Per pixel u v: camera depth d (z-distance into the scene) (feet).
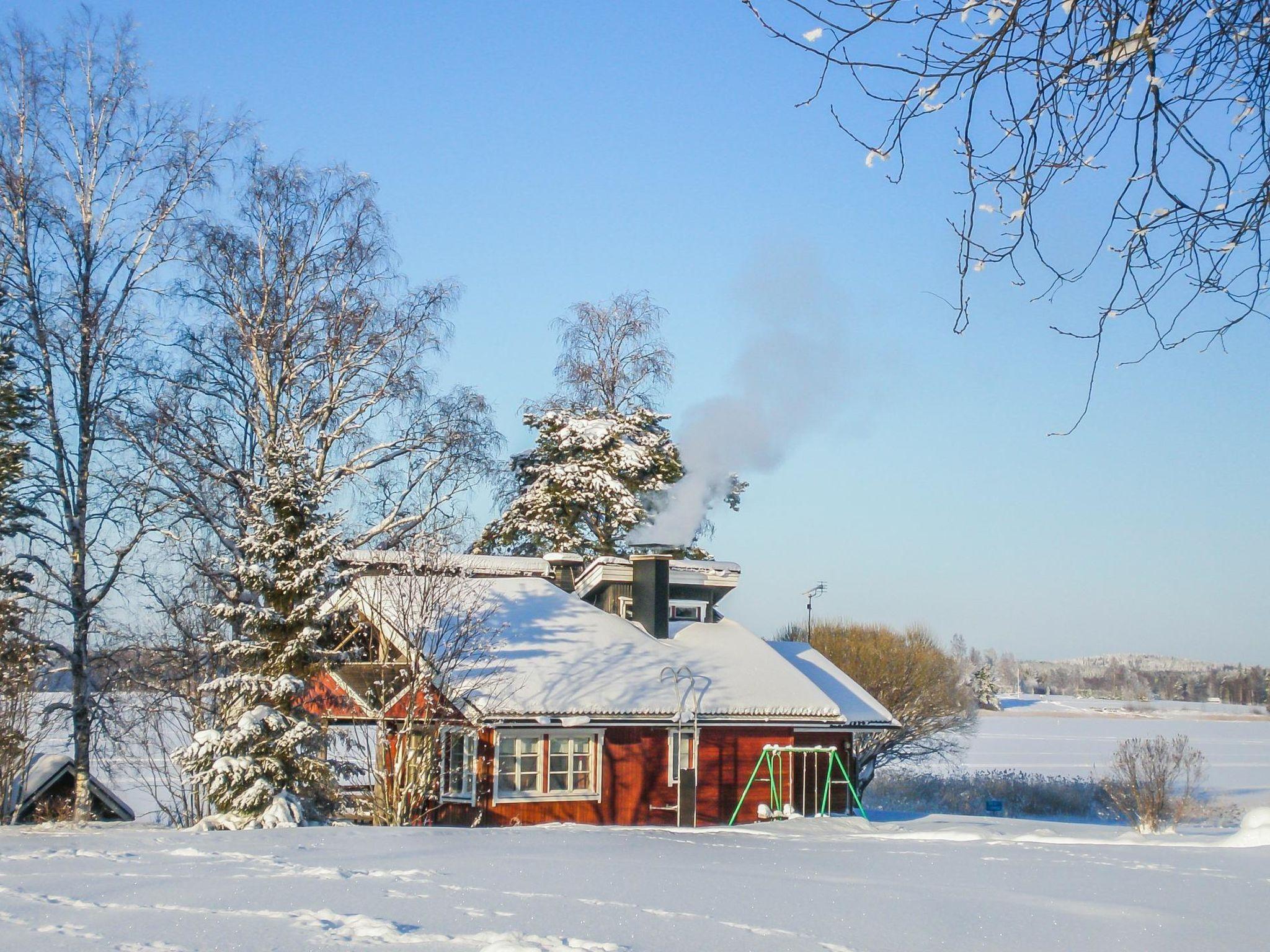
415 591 76.79
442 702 76.64
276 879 36.37
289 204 93.71
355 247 94.79
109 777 83.97
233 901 31.86
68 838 49.90
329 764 69.26
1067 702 522.06
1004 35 16.15
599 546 130.21
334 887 34.65
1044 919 32.35
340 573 70.85
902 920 31.42
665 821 81.61
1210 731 326.65
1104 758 207.21
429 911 30.42
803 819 79.46
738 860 47.14
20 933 26.81
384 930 27.22
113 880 35.70
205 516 86.12
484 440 99.14
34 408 81.76
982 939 29.09
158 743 87.97
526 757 77.92
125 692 84.07
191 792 84.33
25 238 81.56
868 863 47.29
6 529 79.36
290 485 68.90
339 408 95.71
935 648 154.81
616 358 137.69
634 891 35.37
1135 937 29.91
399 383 95.04
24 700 76.28
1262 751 256.52
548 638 87.45
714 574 102.89
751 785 84.89
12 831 60.08
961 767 177.88
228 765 62.85
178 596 86.74
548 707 76.95
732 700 84.64
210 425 89.61
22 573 79.87
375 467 97.09
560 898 33.32
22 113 82.33
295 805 61.98
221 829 61.11
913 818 100.32
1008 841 63.72
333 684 79.10
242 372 92.99
